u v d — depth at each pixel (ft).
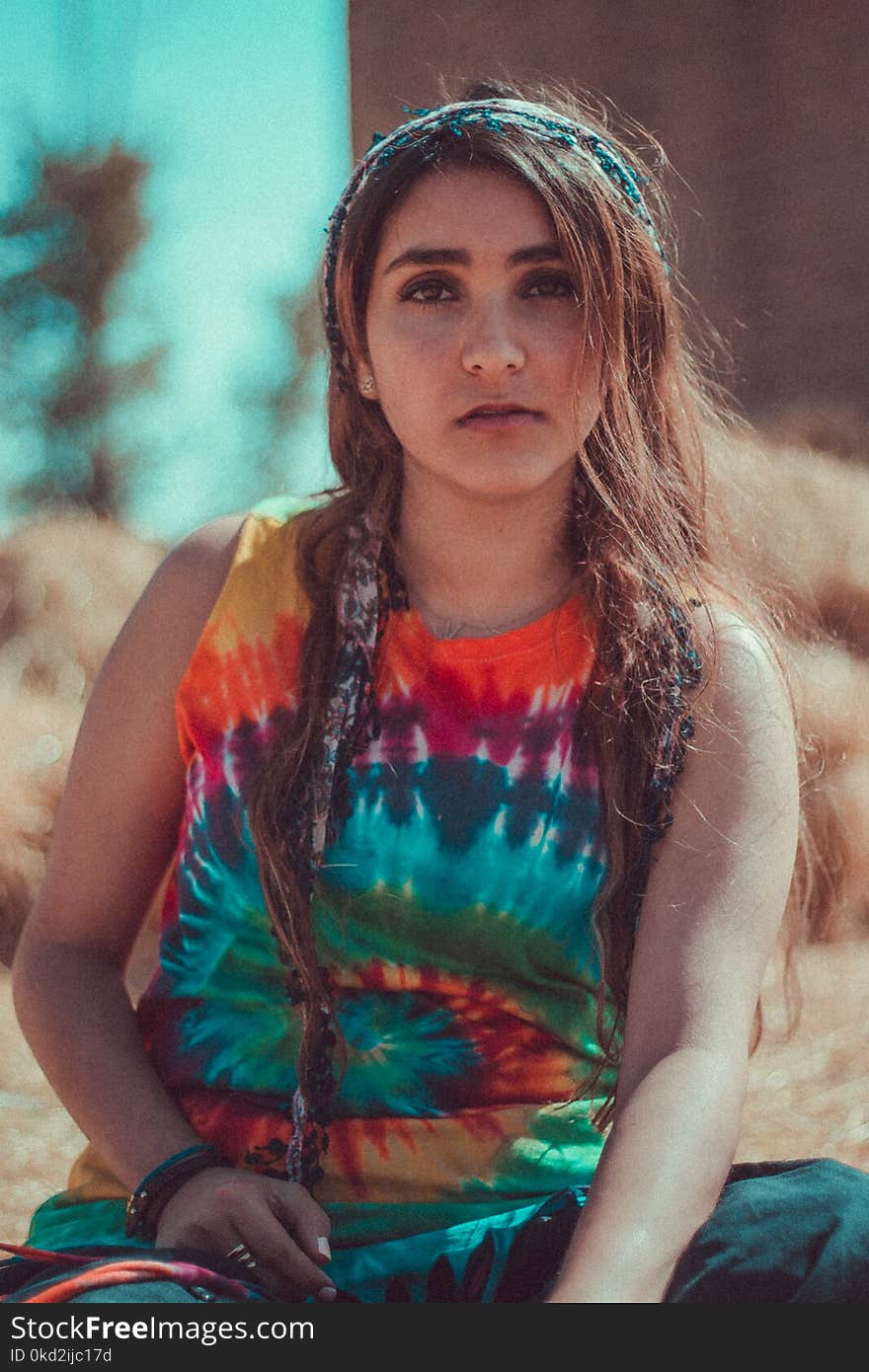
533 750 4.81
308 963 4.62
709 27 36.52
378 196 4.91
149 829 5.23
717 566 5.69
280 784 4.73
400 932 4.75
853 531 20.04
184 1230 4.29
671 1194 4.16
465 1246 4.46
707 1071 4.43
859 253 35.32
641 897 4.77
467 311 4.82
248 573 5.04
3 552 23.25
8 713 18.25
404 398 4.86
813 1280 3.97
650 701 4.83
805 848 6.64
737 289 36.91
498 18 36.06
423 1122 4.67
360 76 36.70
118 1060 4.87
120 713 5.15
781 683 5.07
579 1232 4.13
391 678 4.88
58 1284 3.76
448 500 4.95
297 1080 4.70
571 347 4.83
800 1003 6.75
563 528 5.08
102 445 64.95
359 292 5.04
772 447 22.58
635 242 5.11
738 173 36.83
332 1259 4.52
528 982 4.79
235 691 4.93
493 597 5.02
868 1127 9.35
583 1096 4.80
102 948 5.27
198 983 4.91
